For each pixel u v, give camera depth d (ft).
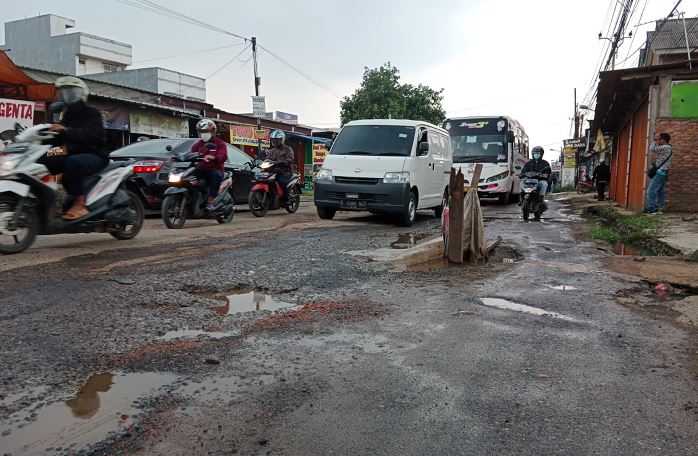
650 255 23.53
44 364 9.19
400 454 6.66
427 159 36.11
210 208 30.14
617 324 12.14
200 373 8.96
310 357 9.79
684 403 8.17
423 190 35.24
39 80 47.19
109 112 50.96
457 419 7.57
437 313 12.76
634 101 49.67
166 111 56.95
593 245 25.57
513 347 10.51
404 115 119.85
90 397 8.00
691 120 40.73
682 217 37.14
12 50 112.68
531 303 13.82
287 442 6.87
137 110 53.72
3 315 11.84
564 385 8.77
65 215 20.42
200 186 29.45
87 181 20.95
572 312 13.05
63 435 6.91
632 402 8.18
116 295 13.67
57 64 107.65
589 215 48.26
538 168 40.75
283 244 23.11
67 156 20.52
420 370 9.28
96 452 6.54
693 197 40.70
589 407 8.00
